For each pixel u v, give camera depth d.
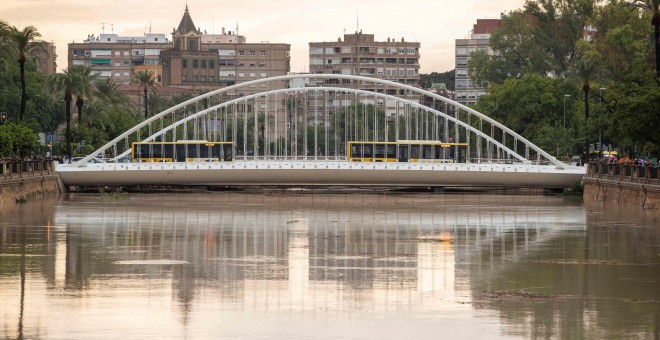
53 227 107.38
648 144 141.00
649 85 141.12
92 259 81.62
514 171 176.88
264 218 123.25
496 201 161.75
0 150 157.38
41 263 78.94
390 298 65.44
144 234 101.44
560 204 152.12
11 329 56.50
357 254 86.44
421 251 88.88
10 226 107.81
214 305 62.81
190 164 175.88
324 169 176.38
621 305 63.62
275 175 177.12
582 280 72.88
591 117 190.75
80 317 59.31
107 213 128.12
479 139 191.50
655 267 79.31
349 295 66.31
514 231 107.50
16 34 168.50
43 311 60.69
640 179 140.88
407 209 141.75
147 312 60.69
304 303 63.62
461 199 167.88
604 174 161.00
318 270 76.75
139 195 173.25
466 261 82.50
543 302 64.38
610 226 112.31
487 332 56.66
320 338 55.41
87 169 174.00
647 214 128.12
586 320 59.41
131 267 77.31
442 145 194.75
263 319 59.31
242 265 79.00
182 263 79.88
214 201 158.00
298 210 138.38
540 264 80.88
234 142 193.62
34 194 156.38
